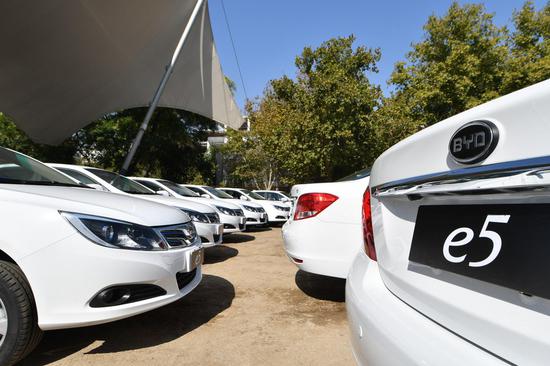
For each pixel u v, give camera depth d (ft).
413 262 3.72
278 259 17.40
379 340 3.44
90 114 40.93
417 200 3.89
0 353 6.17
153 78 38.73
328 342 7.99
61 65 31.30
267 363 7.00
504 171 2.63
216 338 8.13
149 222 7.53
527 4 55.52
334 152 43.27
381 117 46.16
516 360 2.44
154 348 7.57
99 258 6.48
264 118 62.39
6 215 6.43
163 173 68.23
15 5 23.81
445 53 55.36
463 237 3.12
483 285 2.81
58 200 6.89
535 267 2.41
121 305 6.64
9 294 6.17
